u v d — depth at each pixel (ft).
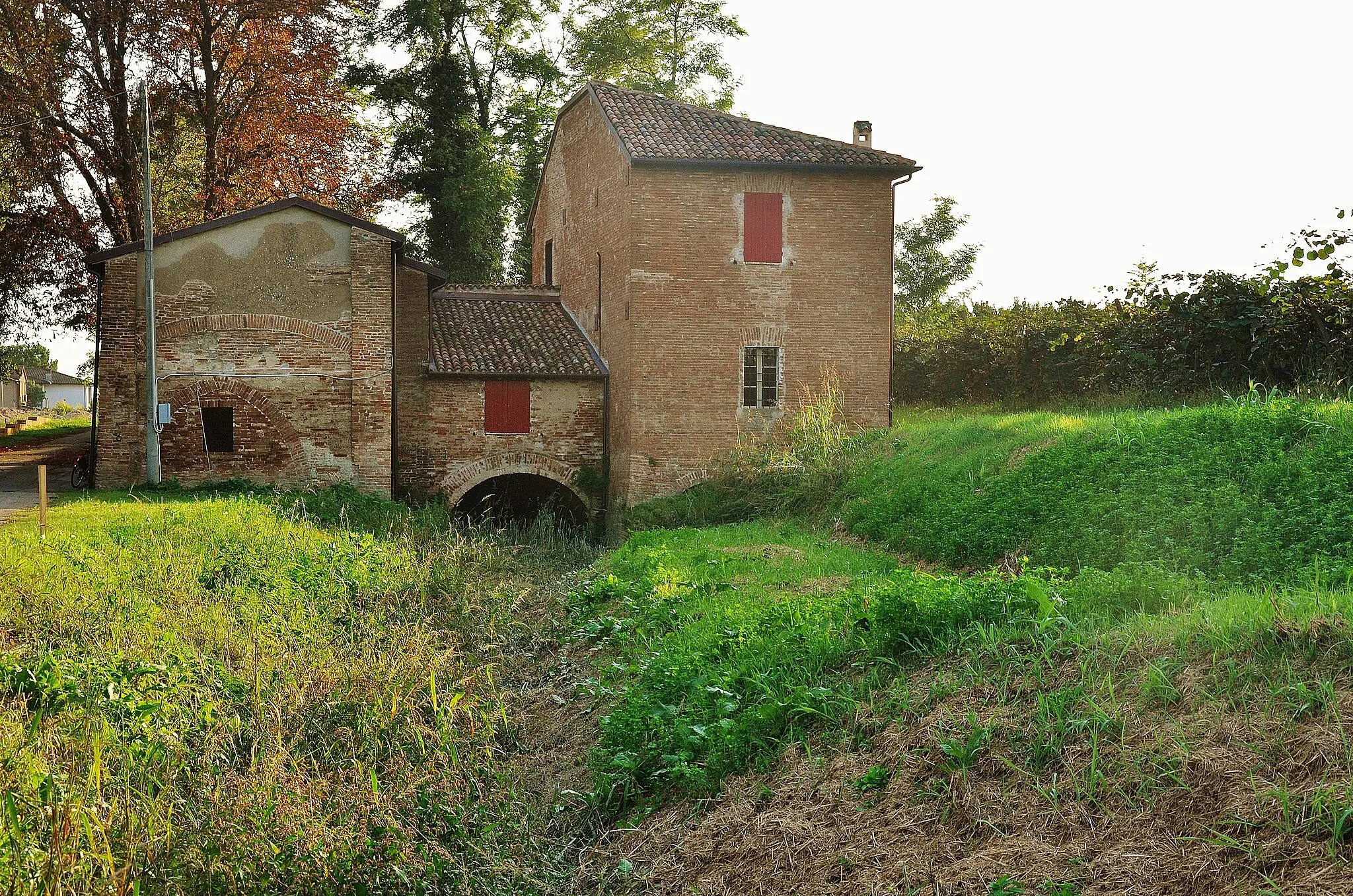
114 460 80.33
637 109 88.28
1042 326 86.12
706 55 141.69
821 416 77.41
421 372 85.51
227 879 19.06
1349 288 54.49
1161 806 16.58
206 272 80.89
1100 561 36.04
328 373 82.02
